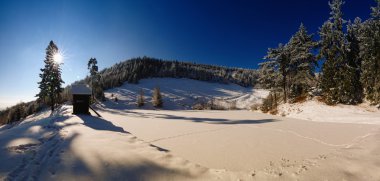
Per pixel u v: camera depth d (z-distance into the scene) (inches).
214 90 5629.9
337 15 1321.4
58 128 419.2
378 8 1200.2
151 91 4662.9
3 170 208.7
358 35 1294.3
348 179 210.8
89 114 813.2
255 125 589.9
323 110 1037.8
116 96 3794.3
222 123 642.2
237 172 230.1
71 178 197.6
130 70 5900.6
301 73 1400.1
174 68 6496.1
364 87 1113.4
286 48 1462.8
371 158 259.3
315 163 254.4
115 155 250.8
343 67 1221.1
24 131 388.2
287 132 474.6
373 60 1055.0
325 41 1343.5
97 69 2778.1
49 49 1962.4
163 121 690.8
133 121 673.6
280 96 1635.1
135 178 204.7
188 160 272.5
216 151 315.3
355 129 506.9
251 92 5876.0
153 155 259.9
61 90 2006.6
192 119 785.6
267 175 222.7
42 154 254.2
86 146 281.4
